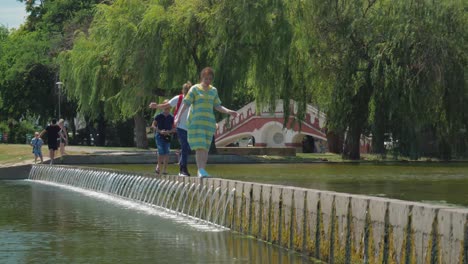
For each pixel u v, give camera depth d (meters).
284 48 45.97
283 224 14.41
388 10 45.97
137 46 48.31
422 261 9.77
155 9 47.94
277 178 28.06
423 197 18.94
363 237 11.28
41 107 86.19
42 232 17.38
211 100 18.61
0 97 88.50
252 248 14.47
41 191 31.28
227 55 46.03
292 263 12.72
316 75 48.16
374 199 11.03
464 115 44.62
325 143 76.06
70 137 90.31
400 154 46.38
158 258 13.71
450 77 43.84
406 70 44.34
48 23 94.31
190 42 48.44
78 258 13.84
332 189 21.95
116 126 88.94
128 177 26.86
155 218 19.98
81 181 33.53
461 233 8.96
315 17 46.78
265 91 48.12
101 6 55.66
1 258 13.90
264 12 45.31
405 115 45.12
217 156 49.66
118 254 14.22
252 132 78.62
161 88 51.03
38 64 85.25
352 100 47.47
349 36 46.34
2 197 27.92
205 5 47.91
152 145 89.56
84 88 56.75
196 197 19.41
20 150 56.38
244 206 16.41
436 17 43.94
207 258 13.60
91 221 19.48
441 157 48.69
